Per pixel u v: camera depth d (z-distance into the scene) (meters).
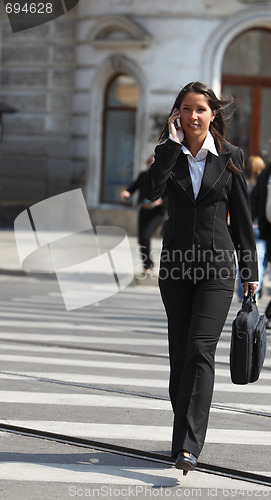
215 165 10.48
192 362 10.24
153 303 27.12
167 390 15.16
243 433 12.59
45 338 20.06
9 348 18.84
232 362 10.57
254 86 46.62
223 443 12.02
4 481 10.20
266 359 18.23
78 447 11.72
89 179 47.91
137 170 46.44
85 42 47.50
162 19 45.50
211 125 10.73
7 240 41.88
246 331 10.48
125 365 17.25
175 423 10.13
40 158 48.88
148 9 45.59
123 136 47.47
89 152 47.81
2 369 16.58
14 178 48.81
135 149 46.69
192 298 10.73
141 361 17.70
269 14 45.25
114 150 47.75
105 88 47.75
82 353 18.42
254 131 46.75
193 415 10.07
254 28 46.19
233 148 10.66
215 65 45.25
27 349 18.78
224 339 20.33
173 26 45.34
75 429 12.45
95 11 46.84
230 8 45.03
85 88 47.75
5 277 32.41
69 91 48.59
